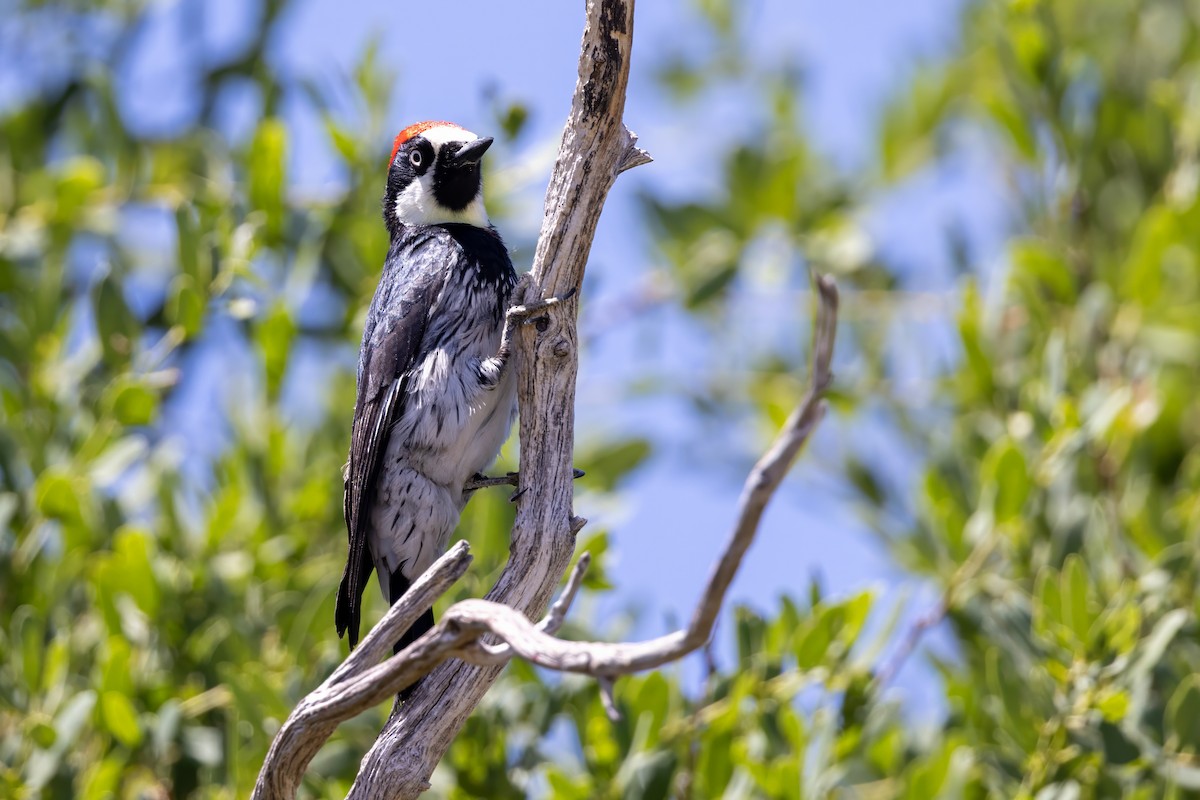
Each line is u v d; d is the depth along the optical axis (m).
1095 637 9.91
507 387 10.03
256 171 12.18
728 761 9.95
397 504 10.27
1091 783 9.84
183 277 11.44
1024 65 13.51
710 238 15.07
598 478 14.24
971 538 11.27
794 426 5.16
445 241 10.62
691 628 5.41
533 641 5.97
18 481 11.50
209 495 11.89
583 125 8.19
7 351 11.95
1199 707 9.79
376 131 12.94
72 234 13.65
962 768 9.95
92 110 14.19
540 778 10.20
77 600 11.52
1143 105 15.07
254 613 11.16
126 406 11.34
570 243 8.22
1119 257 13.72
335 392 13.09
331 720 7.01
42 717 9.94
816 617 10.16
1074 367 12.52
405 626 7.10
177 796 10.52
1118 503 12.06
